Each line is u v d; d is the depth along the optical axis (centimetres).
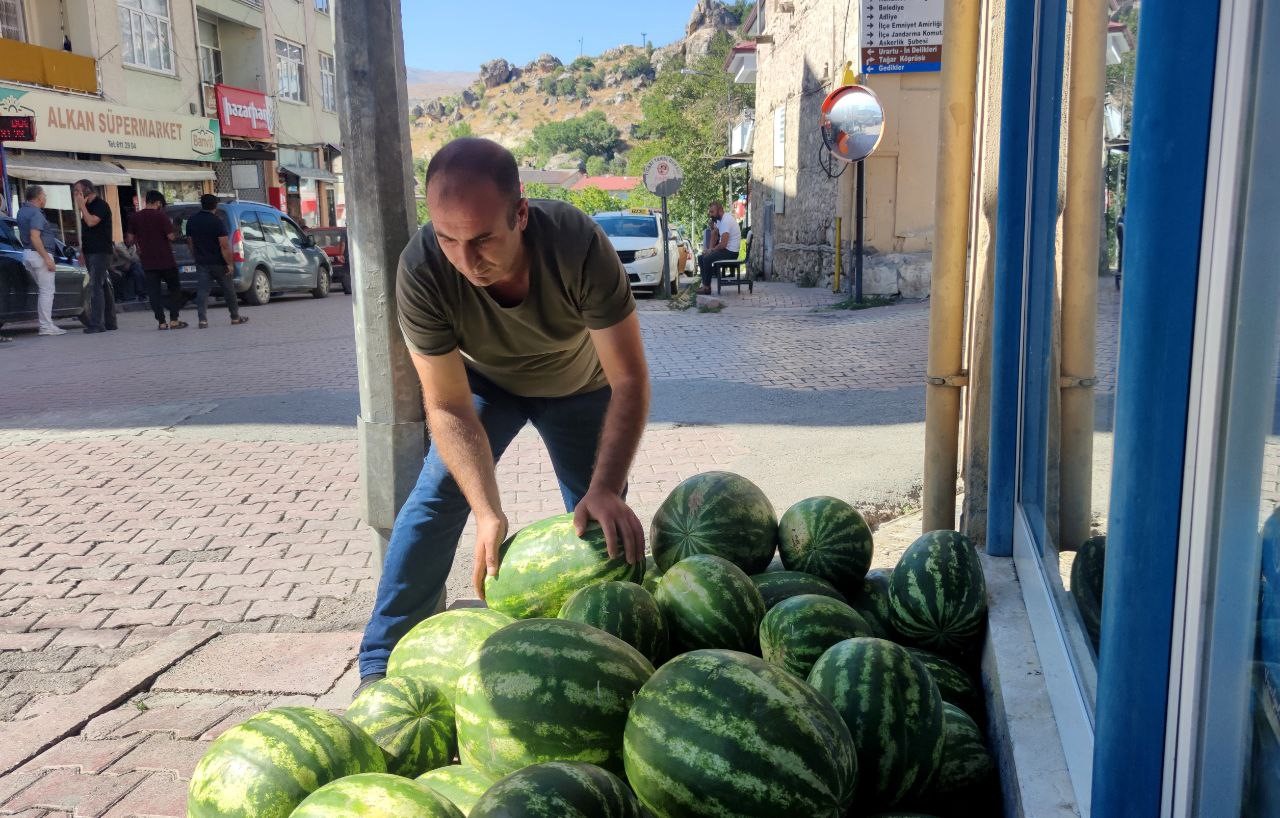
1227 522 160
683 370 1103
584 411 379
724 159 3497
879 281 1738
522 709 231
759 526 351
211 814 224
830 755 206
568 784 204
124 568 530
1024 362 347
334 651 420
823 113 1569
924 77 1677
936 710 244
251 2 3475
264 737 231
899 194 1720
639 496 626
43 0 2534
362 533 580
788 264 2541
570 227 312
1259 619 164
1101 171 271
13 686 398
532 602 311
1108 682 175
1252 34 141
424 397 339
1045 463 317
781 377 1024
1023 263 340
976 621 310
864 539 351
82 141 2481
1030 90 329
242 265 2203
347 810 200
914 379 975
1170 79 148
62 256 1744
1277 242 149
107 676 399
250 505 641
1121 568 169
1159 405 159
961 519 399
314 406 959
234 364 1256
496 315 323
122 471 734
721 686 212
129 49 2770
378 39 373
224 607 474
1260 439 157
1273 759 166
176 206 2220
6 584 510
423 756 263
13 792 318
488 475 328
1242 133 144
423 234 315
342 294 2773
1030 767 227
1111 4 261
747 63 3269
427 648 291
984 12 368
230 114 3222
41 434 863
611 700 233
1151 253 154
